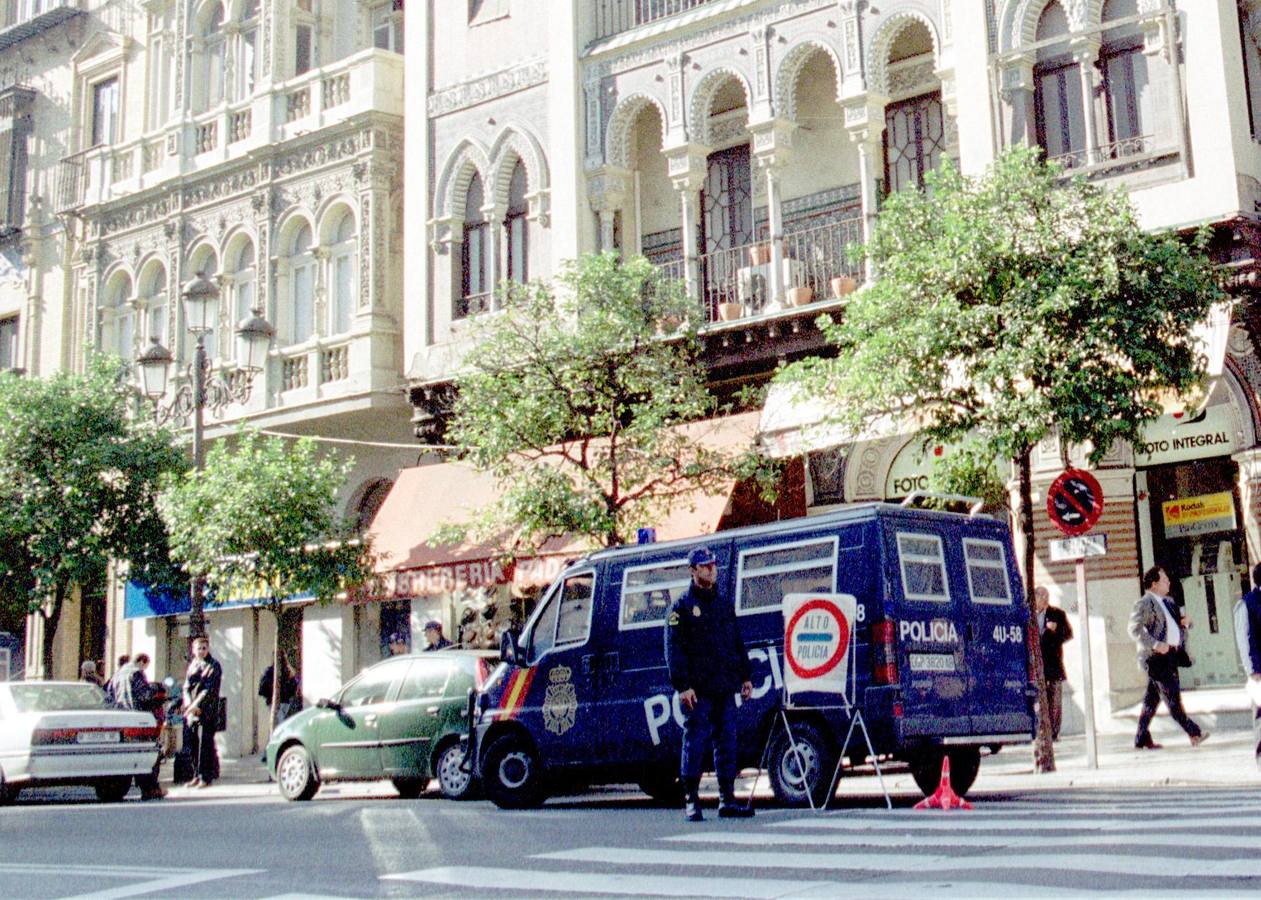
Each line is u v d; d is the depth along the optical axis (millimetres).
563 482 18328
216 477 21562
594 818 11719
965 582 12344
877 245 16031
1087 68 18703
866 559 11750
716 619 11141
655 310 19219
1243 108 17875
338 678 25984
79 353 32500
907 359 15094
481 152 25125
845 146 22516
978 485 15328
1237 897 5688
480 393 18891
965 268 14984
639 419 18391
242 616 27719
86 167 33094
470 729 14484
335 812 13875
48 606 32719
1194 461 18969
